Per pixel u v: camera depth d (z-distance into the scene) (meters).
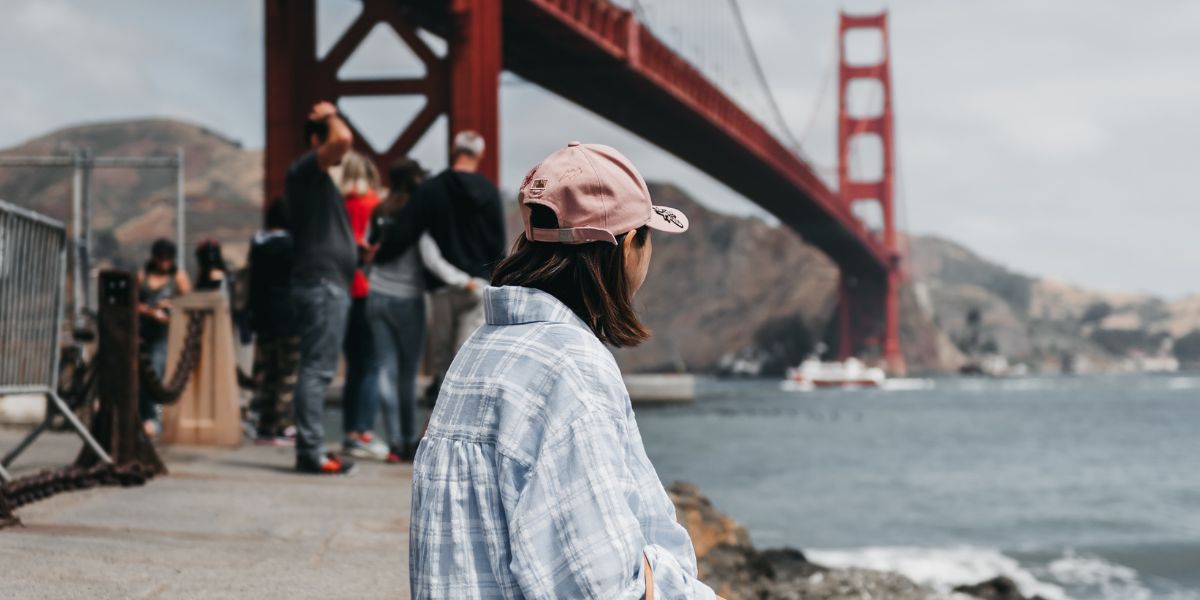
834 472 30.47
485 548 1.39
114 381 5.16
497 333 1.48
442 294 5.96
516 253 1.55
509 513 1.36
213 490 4.94
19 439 7.18
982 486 27.05
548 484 1.33
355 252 5.63
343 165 6.11
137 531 3.97
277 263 6.92
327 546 3.86
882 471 31.06
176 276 7.41
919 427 57.16
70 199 9.12
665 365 178.00
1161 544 16.73
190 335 6.09
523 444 1.37
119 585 3.12
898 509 21.66
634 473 1.42
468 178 5.76
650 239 1.55
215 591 3.14
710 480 27.91
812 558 14.67
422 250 5.82
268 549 3.77
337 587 3.27
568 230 1.48
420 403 20.14
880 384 139.12
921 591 6.59
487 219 5.80
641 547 1.33
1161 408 88.62
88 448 5.04
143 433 5.26
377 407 6.36
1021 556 15.34
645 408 50.53
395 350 6.07
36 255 4.59
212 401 6.84
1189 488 26.78
